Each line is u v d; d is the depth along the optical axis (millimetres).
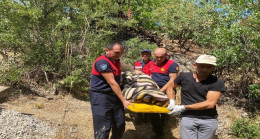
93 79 3504
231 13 6121
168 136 4828
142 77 4160
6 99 5398
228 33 5945
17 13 6480
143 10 11805
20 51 6812
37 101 5656
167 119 5148
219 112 6273
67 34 7238
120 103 3664
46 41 7043
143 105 3564
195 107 3051
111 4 8594
